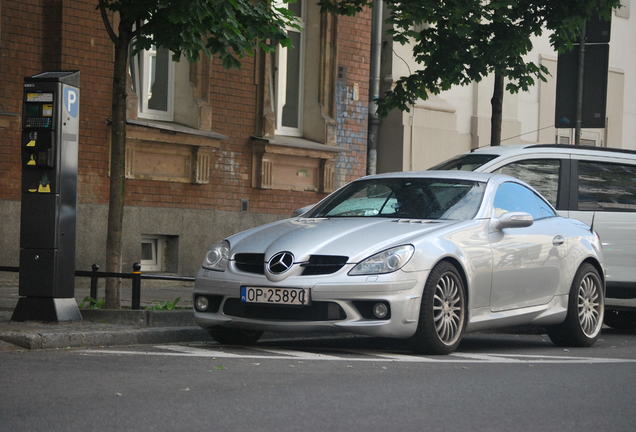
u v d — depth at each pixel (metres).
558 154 16.59
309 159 25.80
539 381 9.78
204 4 13.94
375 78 28.64
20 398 8.05
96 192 21.42
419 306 11.59
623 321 18.02
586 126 20.69
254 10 14.53
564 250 13.87
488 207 12.94
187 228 23.17
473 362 11.23
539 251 13.38
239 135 24.23
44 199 13.18
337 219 12.68
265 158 24.62
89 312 13.72
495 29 20.25
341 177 26.50
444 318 11.93
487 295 12.55
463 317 12.16
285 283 11.47
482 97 32.81
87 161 21.25
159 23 14.46
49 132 13.16
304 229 12.15
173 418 7.35
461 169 16.17
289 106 26.33
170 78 23.39
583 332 14.09
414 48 20.73
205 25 14.25
